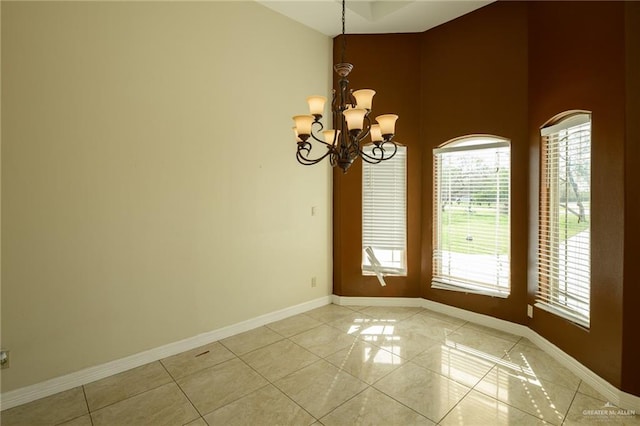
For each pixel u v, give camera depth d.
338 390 2.26
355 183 3.86
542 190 2.85
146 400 2.17
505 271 3.21
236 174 3.12
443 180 3.62
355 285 3.92
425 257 3.75
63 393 2.25
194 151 2.84
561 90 2.56
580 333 2.39
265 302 3.39
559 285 2.68
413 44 3.70
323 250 3.92
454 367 2.54
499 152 3.22
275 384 2.34
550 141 2.78
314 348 2.87
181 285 2.81
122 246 2.50
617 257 2.09
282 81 3.44
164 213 2.70
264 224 3.35
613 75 2.11
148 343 2.65
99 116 2.37
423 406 2.08
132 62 2.50
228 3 3.02
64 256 2.27
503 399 2.15
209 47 2.91
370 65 3.75
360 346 2.90
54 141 2.20
